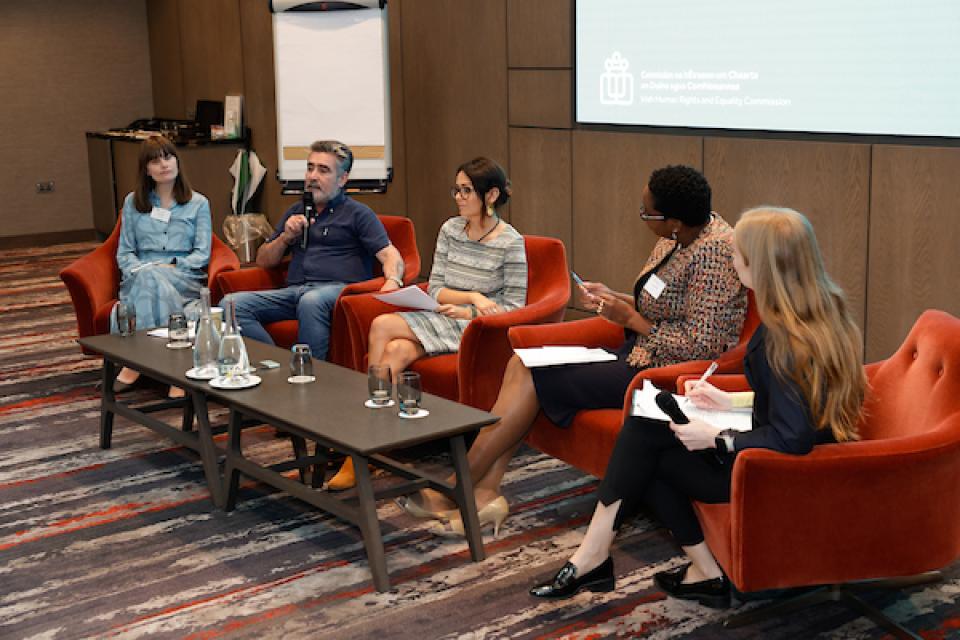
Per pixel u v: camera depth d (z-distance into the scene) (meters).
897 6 4.56
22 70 9.91
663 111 5.68
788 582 2.52
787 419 2.45
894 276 4.73
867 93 4.73
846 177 4.85
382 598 3.03
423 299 4.07
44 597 3.10
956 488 2.52
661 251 3.44
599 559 2.95
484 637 2.79
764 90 5.17
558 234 6.46
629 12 5.74
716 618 2.86
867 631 2.78
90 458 4.31
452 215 7.25
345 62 7.21
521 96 6.51
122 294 5.18
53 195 10.21
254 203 9.09
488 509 3.41
